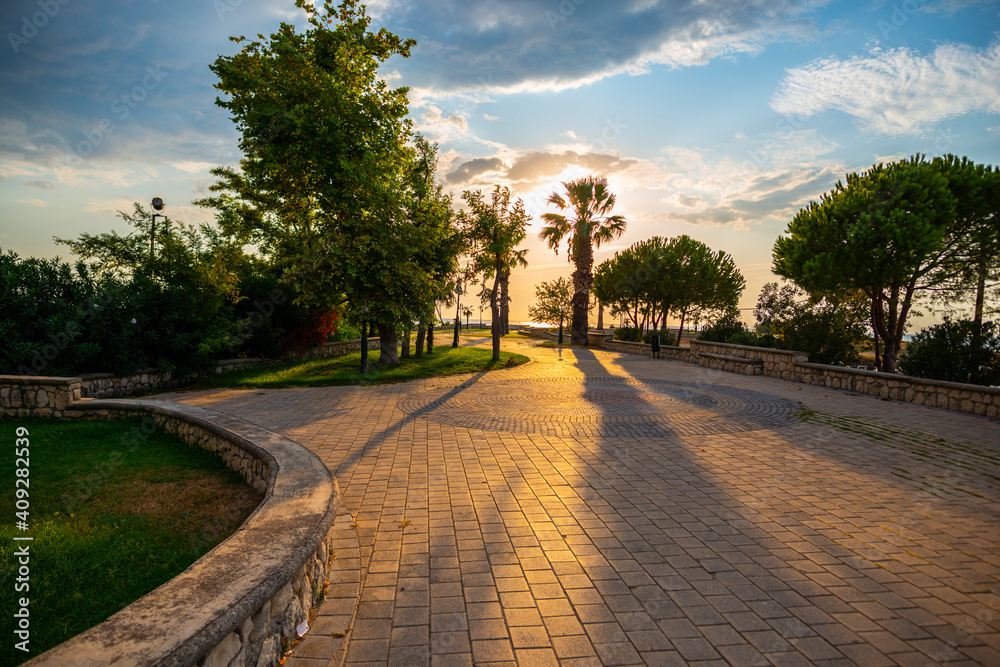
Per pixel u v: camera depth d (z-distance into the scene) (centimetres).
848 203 1448
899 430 775
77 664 161
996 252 1416
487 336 4006
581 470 573
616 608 296
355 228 1348
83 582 309
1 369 927
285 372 1447
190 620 188
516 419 856
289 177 1448
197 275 1302
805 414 898
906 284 1484
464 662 248
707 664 248
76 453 615
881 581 330
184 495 475
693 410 938
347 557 359
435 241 1470
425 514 443
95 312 1052
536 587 320
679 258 2773
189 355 1267
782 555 366
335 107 1266
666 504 468
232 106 1373
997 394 863
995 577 336
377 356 1977
